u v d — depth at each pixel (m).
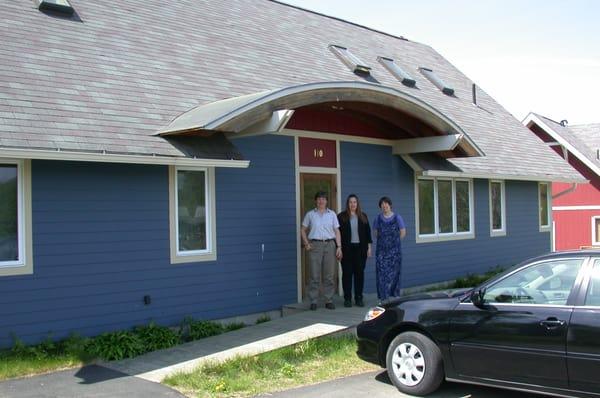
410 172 14.60
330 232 11.04
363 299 12.17
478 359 6.26
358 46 17.42
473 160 15.52
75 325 8.63
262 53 13.24
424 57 20.72
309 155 12.27
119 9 12.12
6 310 8.01
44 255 8.39
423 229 14.99
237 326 10.28
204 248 10.37
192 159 8.91
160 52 11.25
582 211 27.69
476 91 20.80
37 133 7.80
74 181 8.73
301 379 7.29
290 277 11.69
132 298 9.27
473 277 15.91
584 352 5.62
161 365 7.80
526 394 6.64
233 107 9.06
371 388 6.90
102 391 6.67
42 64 9.23
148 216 9.52
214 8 14.56
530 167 17.25
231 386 6.84
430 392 6.59
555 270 6.08
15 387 6.80
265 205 11.34
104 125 8.60
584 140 31.70
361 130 13.41
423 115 12.30
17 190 8.24
